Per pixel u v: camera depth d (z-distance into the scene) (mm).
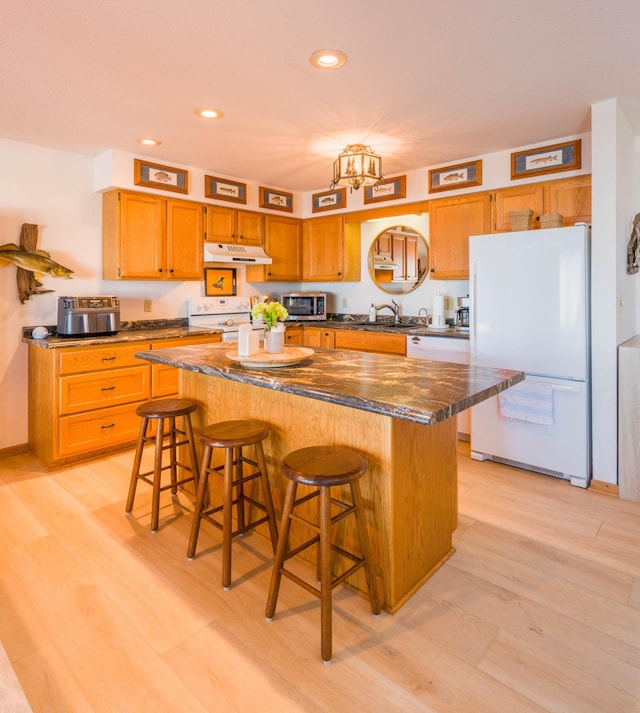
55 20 1867
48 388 3195
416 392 1693
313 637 1652
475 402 1661
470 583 1962
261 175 4355
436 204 4023
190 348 2834
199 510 2111
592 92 2555
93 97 2604
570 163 3279
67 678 1474
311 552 2074
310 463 1662
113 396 3422
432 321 4301
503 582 1969
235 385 2402
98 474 3107
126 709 1365
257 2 1749
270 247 4844
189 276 4148
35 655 1565
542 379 2984
